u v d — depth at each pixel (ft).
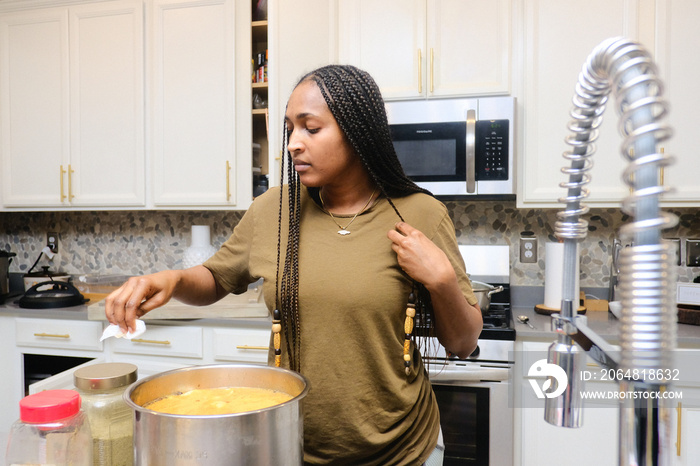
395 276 2.74
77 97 8.05
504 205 7.60
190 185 7.72
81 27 8.00
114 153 7.95
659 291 1.04
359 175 2.88
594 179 6.25
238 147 7.58
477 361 5.83
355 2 6.81
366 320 2.67
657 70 1.08
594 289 7.37
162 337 6.89
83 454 1.84
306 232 2.92
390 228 2.84
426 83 6.64
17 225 9.46
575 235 1.44
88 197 8.06
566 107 6.33
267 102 7.75
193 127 7.68
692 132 5.99
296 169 2.67
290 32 7.09
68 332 7.20
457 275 2.90
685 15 5.98
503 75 6.48
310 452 2.78
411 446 2.78
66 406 1.81
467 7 6.54
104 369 2.26
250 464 1.53
